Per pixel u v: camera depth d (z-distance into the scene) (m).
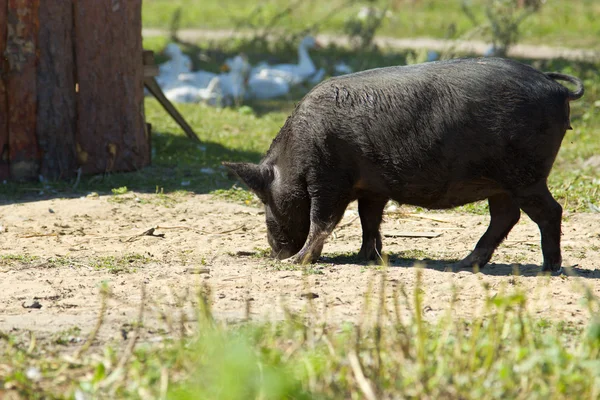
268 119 51.25
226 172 37.31
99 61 35.59
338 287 20.61
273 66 66.88
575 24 90.69
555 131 21.16
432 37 86.94
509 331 15.80
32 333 17.08
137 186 35.09
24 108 34.69
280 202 24.11
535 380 13.48
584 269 22.94
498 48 65.44
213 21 102.00
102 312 16.58
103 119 36.06
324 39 88.00
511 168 21.11
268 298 19.59
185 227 29.16
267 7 110.00
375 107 22.00
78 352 15.34
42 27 34.41
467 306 18.80
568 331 16.81
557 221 21.72
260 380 13.05
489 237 23.09
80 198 32.91
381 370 13.66
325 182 23.03
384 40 84.75
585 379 13.35
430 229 28.89
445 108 21.16
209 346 14.41
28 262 24.00
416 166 21.66
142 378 14.02
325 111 22.73
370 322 17.08
